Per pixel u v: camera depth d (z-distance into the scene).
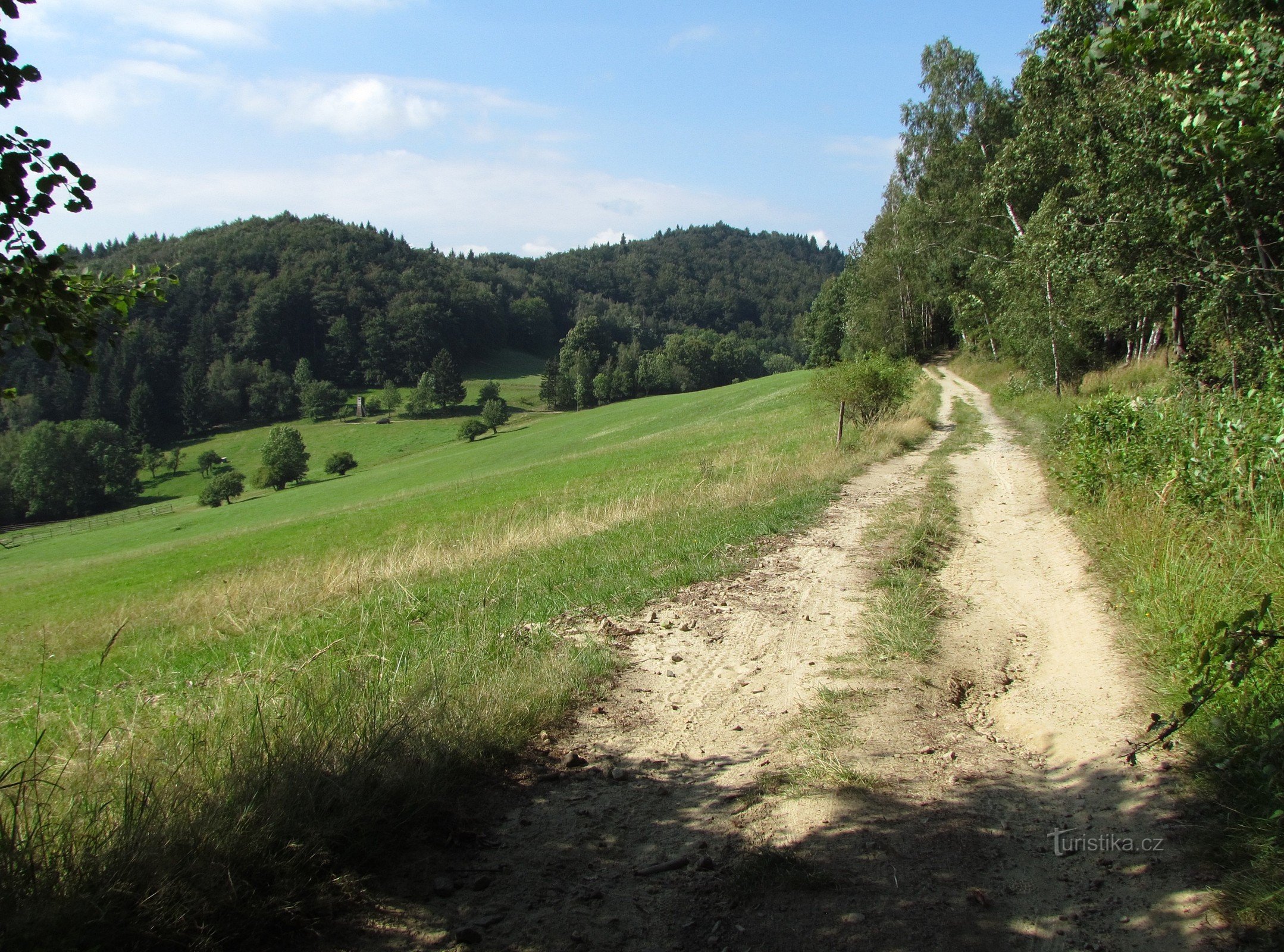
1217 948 2.68
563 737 4.89
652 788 4.18
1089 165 21.31
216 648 9.20
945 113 43.31
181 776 3.74
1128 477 9.37
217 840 3.15
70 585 26.95
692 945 2.88
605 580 9.15
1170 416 9.81
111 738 4.77
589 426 71.94
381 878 3.30
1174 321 20.88
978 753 4.42
